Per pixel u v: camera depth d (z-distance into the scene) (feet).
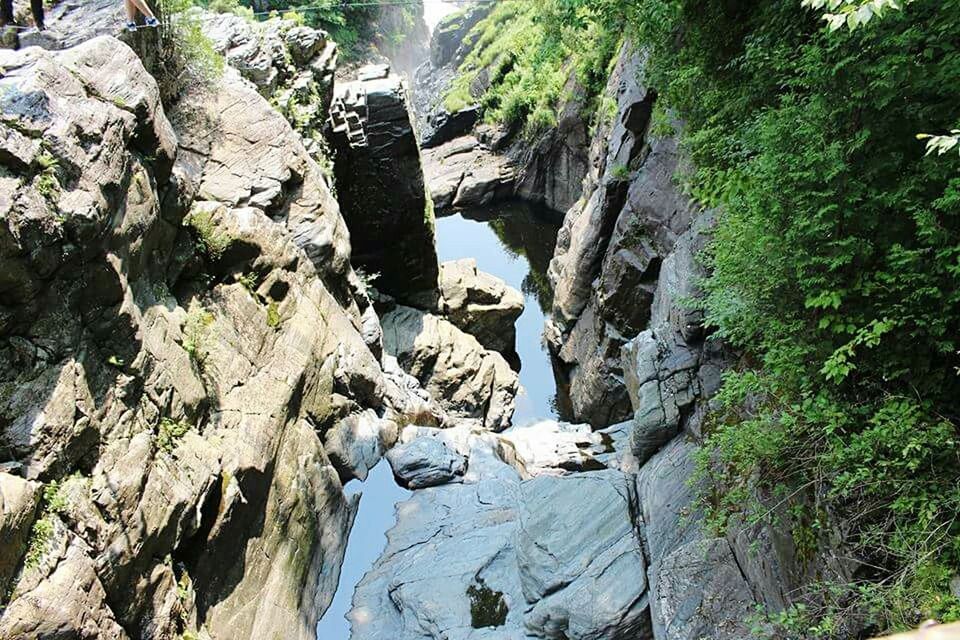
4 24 35.17
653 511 33.91
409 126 66.13
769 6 32.73
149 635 25.62
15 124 23.65
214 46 51.65
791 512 21.22
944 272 18.03
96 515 24.00
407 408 55.57
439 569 37.17
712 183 39.01
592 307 68.44
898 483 17.61
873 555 18.30
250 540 33.32
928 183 18.62
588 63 98.99
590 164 84.33
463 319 83.20
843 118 19.75
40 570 21.31
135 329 28.04
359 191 68.59
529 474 52.16
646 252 56.75
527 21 136.56
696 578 26.78
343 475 44.75
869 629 17.72
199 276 36.99
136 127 29.86
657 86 49.49
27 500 21.39
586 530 34.71
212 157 45.11
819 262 19.71
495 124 128.16
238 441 33.65
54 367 24.17
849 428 19.98
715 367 38.40
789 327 21.72
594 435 59.21
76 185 25.09
